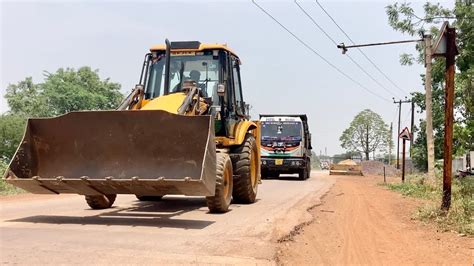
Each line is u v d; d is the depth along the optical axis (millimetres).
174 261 5754
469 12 23625
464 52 23812
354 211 11336
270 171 26766
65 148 8570
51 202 12320
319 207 11773
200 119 8141
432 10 24547
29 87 51250
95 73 54688
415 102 36188
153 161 8305
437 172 22234
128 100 9969
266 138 25953
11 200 12969
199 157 8141
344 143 80812
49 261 5605
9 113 47156
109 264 5539
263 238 7289
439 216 9812
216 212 9953
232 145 11852
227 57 11648
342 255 6793
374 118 79125
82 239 6859
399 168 50781
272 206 11469
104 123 8422
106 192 8703
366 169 46656
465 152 22844
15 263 5504
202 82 11461
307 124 27875
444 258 6695
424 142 36594
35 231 7488
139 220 8789
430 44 20094
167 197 13383
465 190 13578
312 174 38875
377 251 7078
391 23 24891
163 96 10312
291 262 6246
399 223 9578
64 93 50344
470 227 8570
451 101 9984
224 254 6199
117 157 8422
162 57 11828
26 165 8531
